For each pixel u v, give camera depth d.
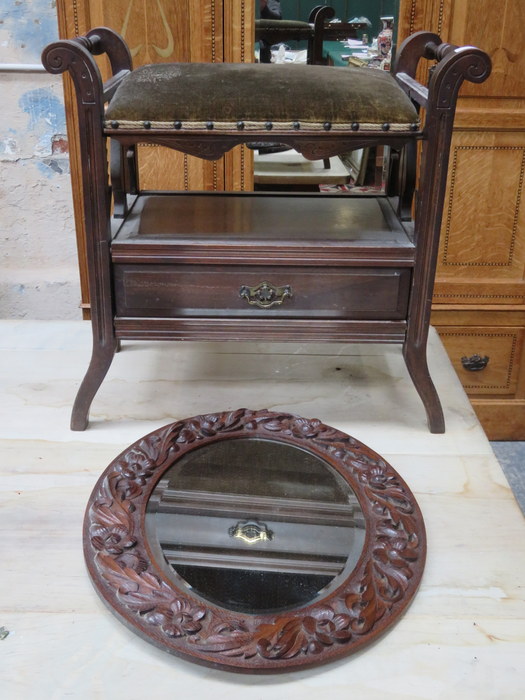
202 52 1.64
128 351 1.45
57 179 1.83
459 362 2.01
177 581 0.83
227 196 1.42
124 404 1.26
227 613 0.79
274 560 0.87
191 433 1.10
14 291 1.93
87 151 1.04
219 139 1.05
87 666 0.76
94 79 1.00
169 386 1.32
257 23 1.61
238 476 1.01
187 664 0.76
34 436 1.16
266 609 0.80
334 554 0.88
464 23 1.63
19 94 1.73
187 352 1.45
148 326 1.16
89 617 0.82
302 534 0.91
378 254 1.12
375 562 0.87
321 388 1.33
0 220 1.87
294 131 1.04
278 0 1.58
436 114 1.03
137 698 0.72
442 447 1.16
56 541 0.94
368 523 0.93
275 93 1.05
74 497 1.02
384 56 1.62
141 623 0.78
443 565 0.91
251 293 1.14
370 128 1.04
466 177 1.79
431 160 1.06
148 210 1.31
